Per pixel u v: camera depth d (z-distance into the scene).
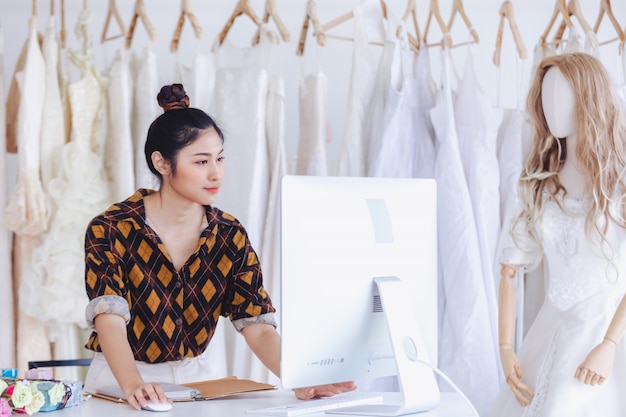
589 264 2.46
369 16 3.44
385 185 1.83
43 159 3.19
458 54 4.12
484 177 3.26
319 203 1.72
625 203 2.45
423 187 1.89
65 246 3.10
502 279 2.65
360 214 1.77
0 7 3.89
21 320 3.16
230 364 3.26
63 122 3.23
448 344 3.16
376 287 1.78
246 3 3.34
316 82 3.29
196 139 1.96
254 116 3.25
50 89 3.21
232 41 4.04
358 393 1.94
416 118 3.36
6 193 3.19
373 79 3.37
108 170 3.34
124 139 3.21
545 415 2.37
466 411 1.74
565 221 2.51
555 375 2.41
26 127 3.10
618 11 4.07
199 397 1.82
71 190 3.13
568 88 2.46
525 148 3.42
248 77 3.26
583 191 2.50
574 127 2.48
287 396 1.90
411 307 1.78
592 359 2.34
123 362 1.82
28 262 3.17
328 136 3.46
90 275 1.93
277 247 3.24
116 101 3.25
